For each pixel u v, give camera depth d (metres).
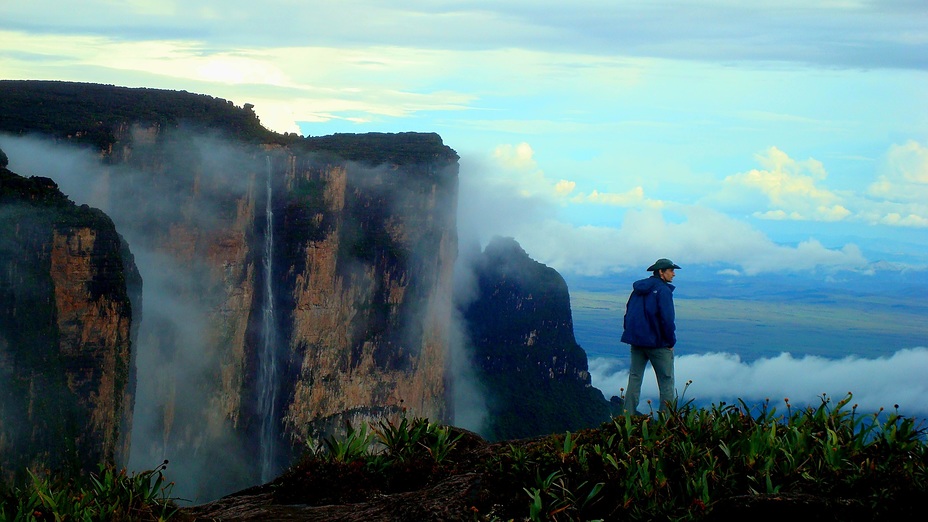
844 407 14.99
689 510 11.72
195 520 14.38
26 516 13.17
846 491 11.97
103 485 14.23
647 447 13.05
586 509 12.27
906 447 12.65
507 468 13.42
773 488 12.07
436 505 12.91
